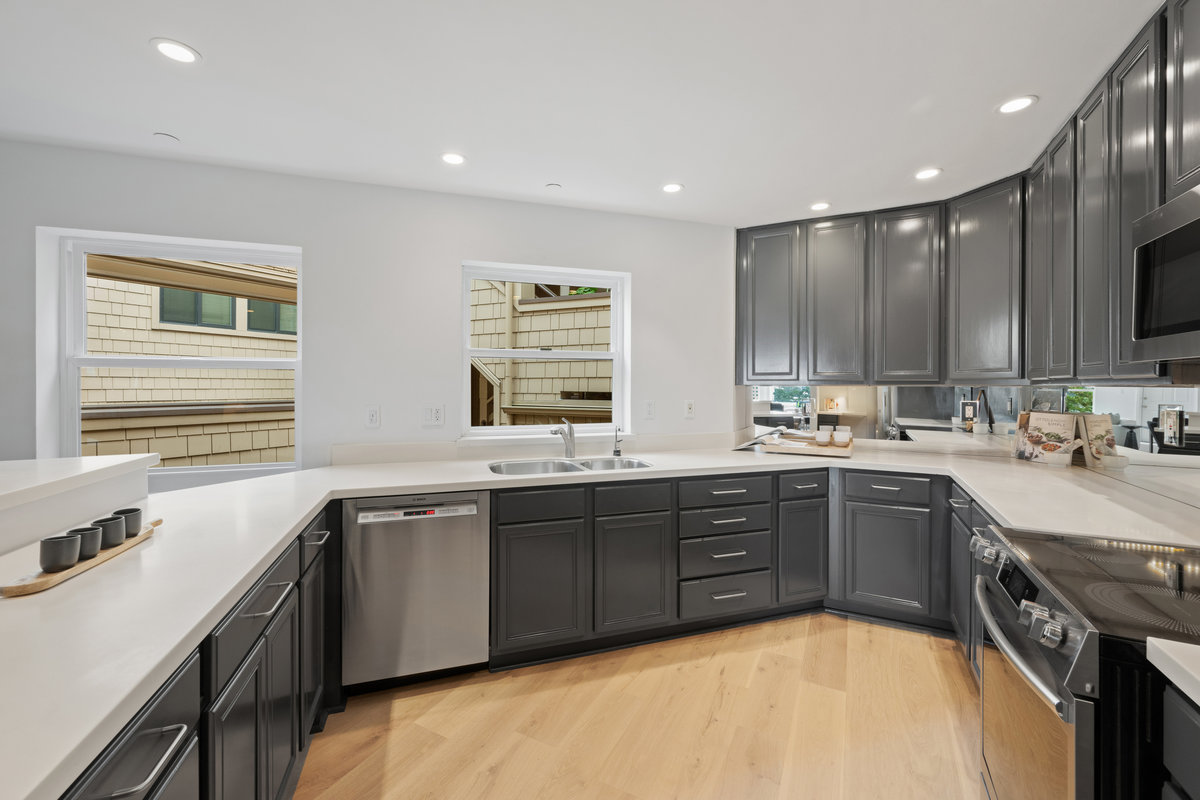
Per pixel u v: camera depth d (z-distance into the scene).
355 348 2.72
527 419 4.23
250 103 2.00
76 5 1.47
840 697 2.12
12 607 1.00
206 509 1.76
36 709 0.67
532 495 2.39
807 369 3.29
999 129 2.17
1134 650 0.91
